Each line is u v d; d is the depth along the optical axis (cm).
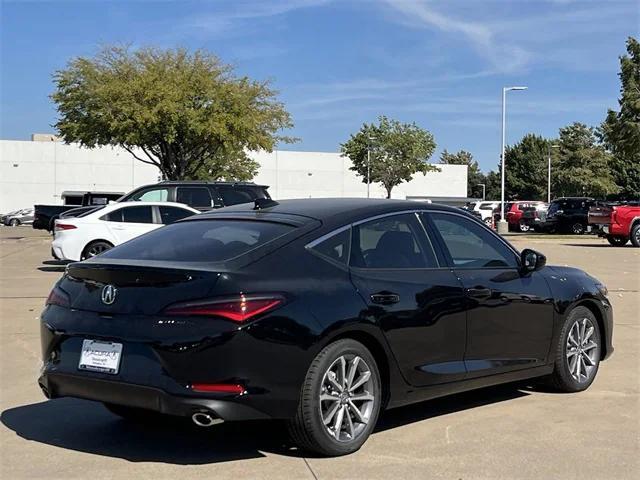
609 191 7738
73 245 1647
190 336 454
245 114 3431
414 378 548
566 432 571
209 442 545
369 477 471
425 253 582
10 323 1042
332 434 499
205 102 3397
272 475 475
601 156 7869
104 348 481
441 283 572
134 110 3231
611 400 666
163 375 457
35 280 1583
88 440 553
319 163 7062
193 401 449
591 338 709
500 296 611
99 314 490
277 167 6950
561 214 4088
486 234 643
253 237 522
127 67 3353
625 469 491
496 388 711
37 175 6600
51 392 513
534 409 636
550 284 667
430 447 533
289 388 474
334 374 502
